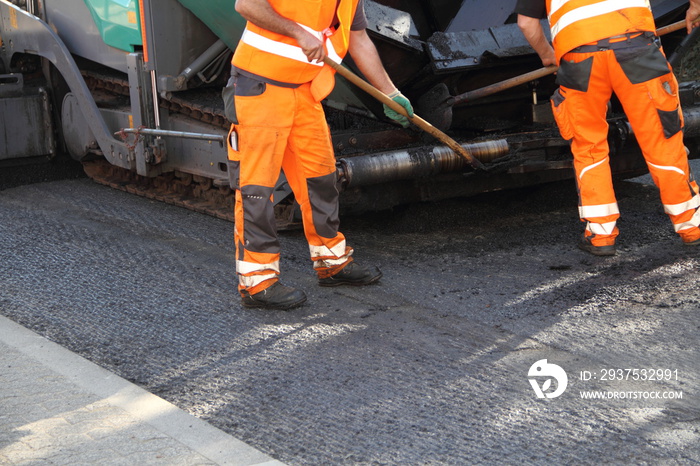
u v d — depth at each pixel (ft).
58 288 14.39
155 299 13.82
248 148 12.85
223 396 10.28
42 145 22.77
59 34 21.74
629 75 14.15
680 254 15.08
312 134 13.23
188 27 18.26
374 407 9.86
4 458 8.36
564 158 16.74
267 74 12.55
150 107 18.89
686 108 17.63
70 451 8.51
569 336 11.76
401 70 16.17
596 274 14.30
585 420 9.41
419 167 15.55
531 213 18.43
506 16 17.76
